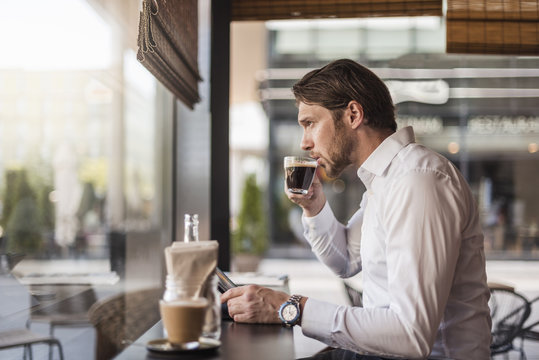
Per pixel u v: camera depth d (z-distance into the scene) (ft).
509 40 9.36
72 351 5.36
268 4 9.77
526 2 9.29
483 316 4.41
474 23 9.37
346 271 6.02
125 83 17.13
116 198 21.08
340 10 9.75
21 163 21.34
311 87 4.78
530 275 27.22
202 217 8.67
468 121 33.91
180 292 3.40
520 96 33.53
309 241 5.91
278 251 35.88
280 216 36.40
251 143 36.32
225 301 4.39
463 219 4.15
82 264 17.94
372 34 34.19
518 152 34.27
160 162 13.07
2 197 20.90
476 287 4.42
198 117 8.72
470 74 33.53
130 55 12.84
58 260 18.74
